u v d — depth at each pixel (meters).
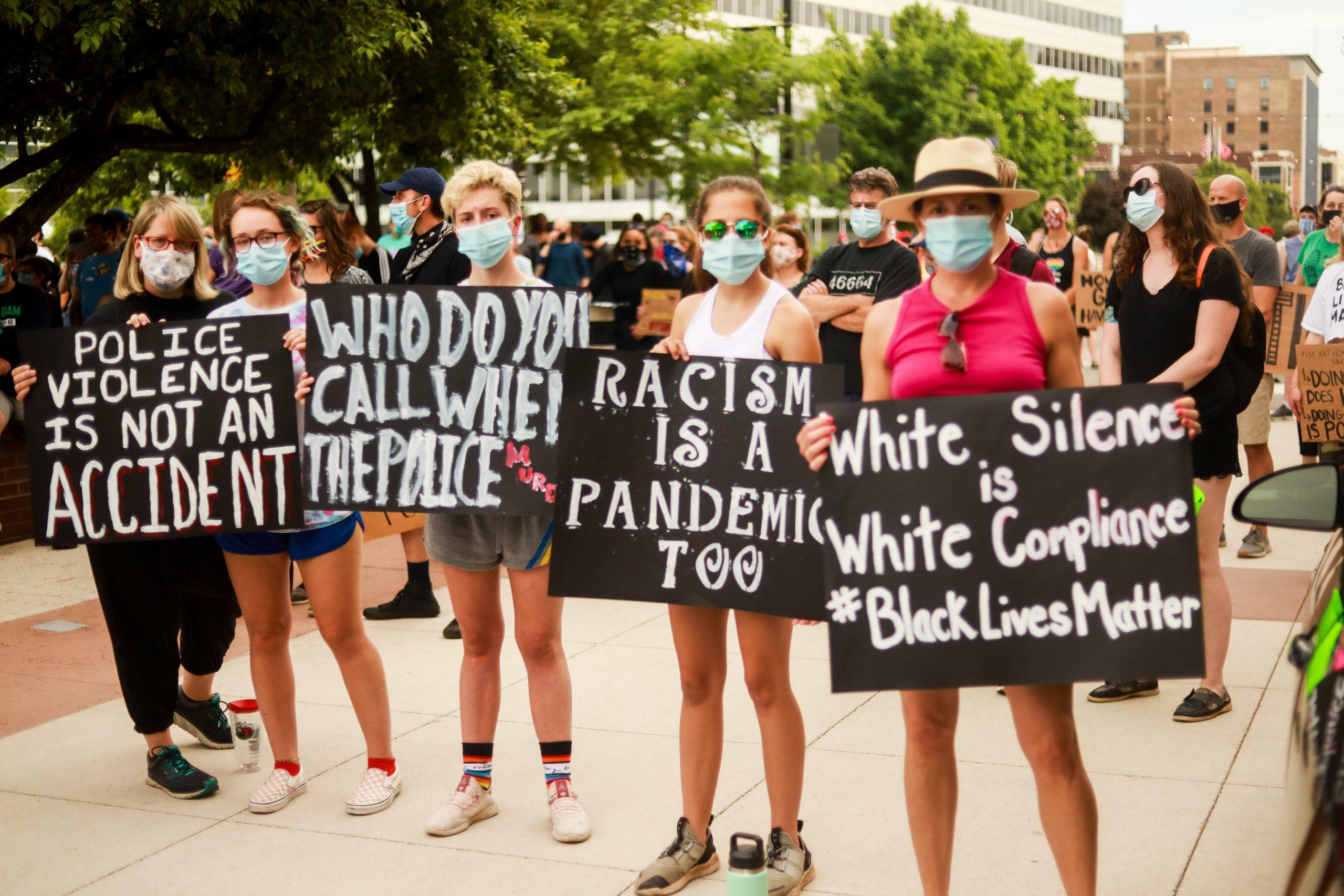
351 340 4.04
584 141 29.55
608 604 6.90
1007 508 2.83
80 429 4.17
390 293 4.02
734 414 3.52
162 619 4.31
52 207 11.47
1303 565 7.38
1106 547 2.80
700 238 3.50
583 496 3.61
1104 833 3.88
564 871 3.77
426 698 5.35
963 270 2.86
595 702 5.26
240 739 4.59
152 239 4.20
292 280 4.83
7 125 11.45
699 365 3.55
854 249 5.84
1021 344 2.91
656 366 3.57
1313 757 2.20
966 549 2.84
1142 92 185.75
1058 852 2.98
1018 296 2.93
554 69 18.64
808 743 4.74
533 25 27.08
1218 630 4.83
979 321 2.92
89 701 5.40
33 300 8.52
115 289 4.36
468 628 4.07
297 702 5.32
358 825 4.12
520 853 3.89
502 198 3.97
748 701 5.25
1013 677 2.83
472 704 4.09
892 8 83.25
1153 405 2.79
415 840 4.00
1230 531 8.55
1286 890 2.07
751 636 3.52
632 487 3.59
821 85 32.41
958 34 52.28
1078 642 2.81
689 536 3.55
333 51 10.88
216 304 4.41
